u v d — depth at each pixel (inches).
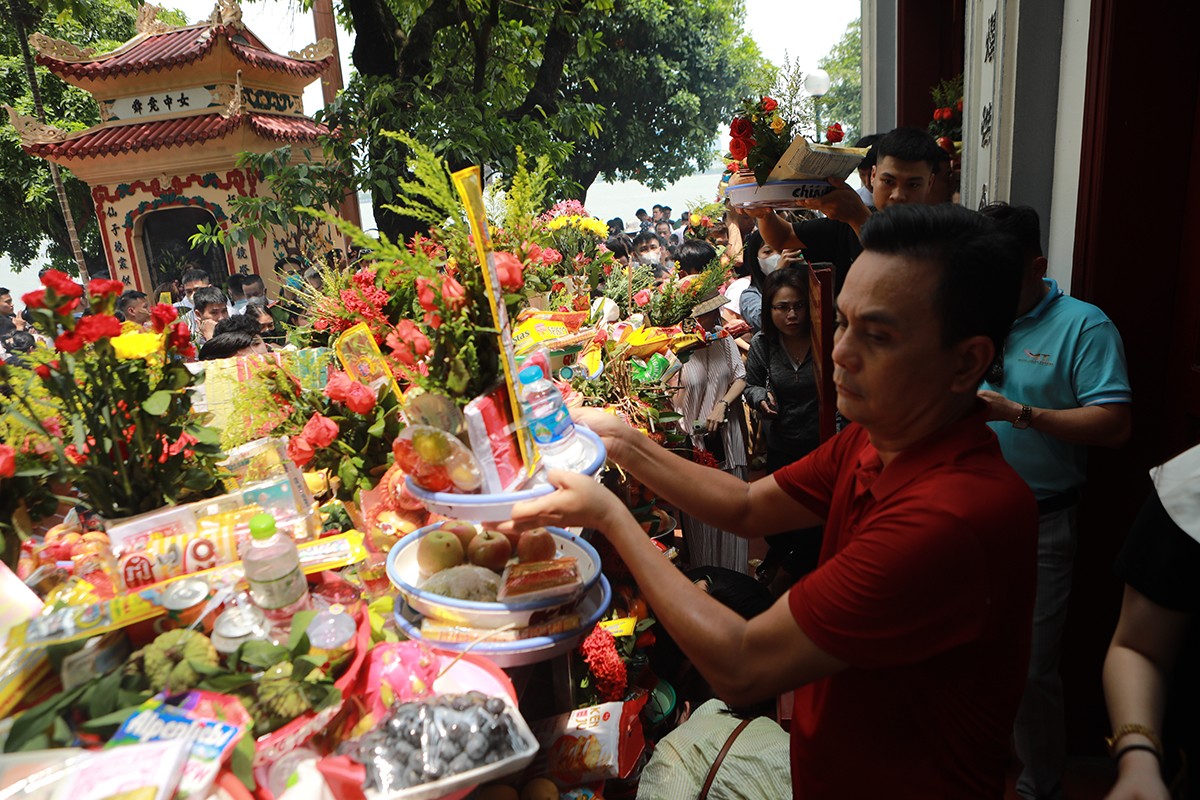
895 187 105.3
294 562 49.2
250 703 45.2
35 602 47.7
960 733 45.6
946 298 41.5
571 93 585.0
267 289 399.5
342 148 230.8
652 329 121.9
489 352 50.8
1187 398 87.7
